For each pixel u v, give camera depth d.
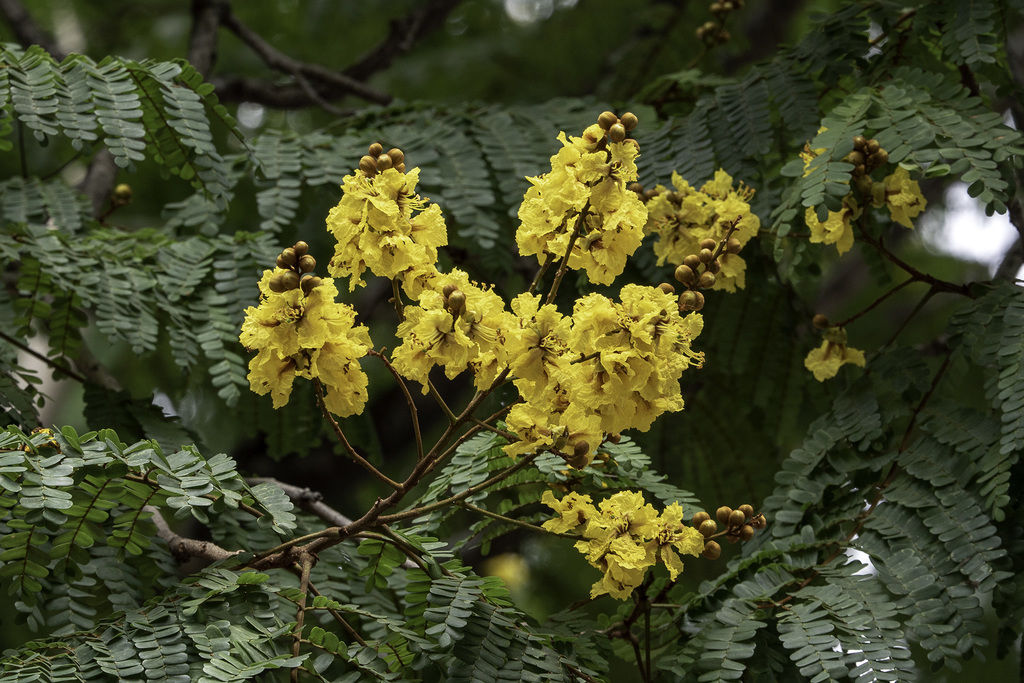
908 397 3.13
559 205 2.18
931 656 2.52
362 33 6.62
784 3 6.98
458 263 4.33
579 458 2.24
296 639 2.40
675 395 2.13
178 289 3.47
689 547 2.47
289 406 3.91
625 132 2.18
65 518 2.21
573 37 6.33
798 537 2.90
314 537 2.56
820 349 3.32
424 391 2.18
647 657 2.67
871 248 3.67
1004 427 2.70
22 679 2.18
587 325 2.06
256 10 6.66
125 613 2.44
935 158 2.95
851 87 3.84
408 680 2.36
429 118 4.16
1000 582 2.61
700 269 2.35
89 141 3.23
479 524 3.06
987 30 3.29
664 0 5.84
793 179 3.53
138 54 6.54
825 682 2.33
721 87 3.79
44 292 3.42
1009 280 3.16
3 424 3.04
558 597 6.56
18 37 5.43
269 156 3.88
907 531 2.79
